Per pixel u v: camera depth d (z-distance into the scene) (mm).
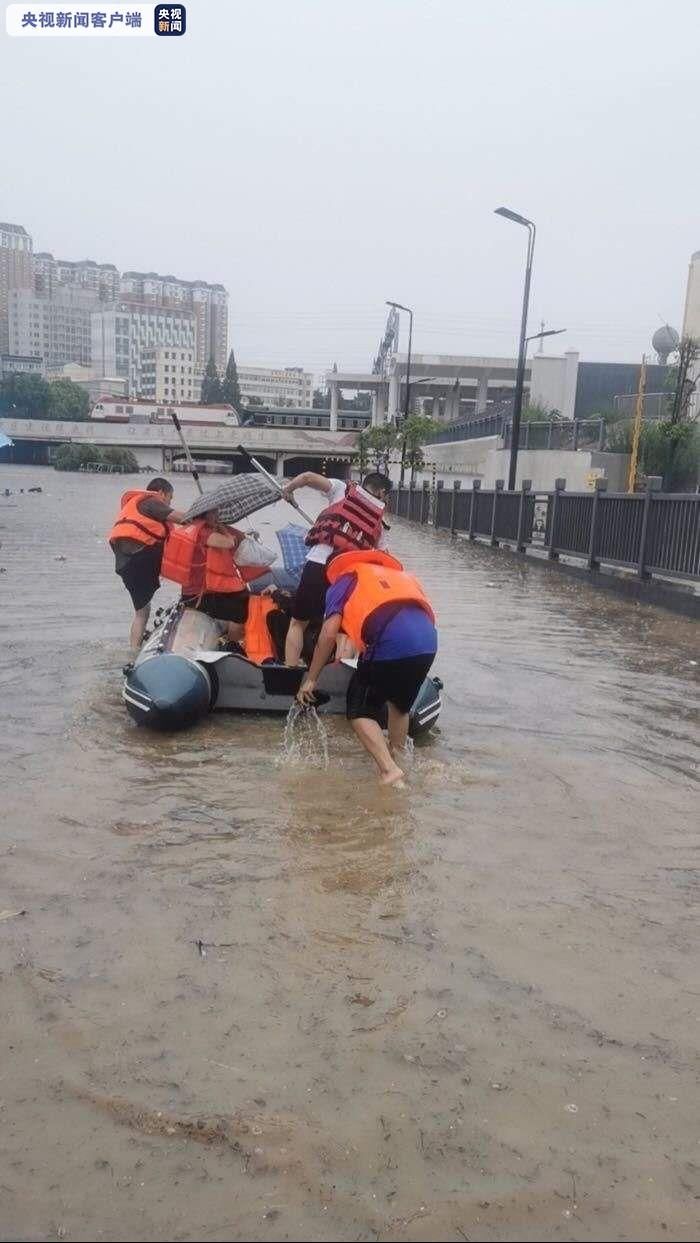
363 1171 2207
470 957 3158
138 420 110062
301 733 5773
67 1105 2393
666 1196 2166
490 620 10836
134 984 2926
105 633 8672
